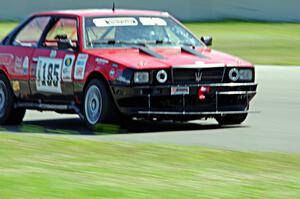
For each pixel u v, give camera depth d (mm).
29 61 32375
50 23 32406
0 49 33875
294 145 26203
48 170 20266
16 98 33219
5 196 16969
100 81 29312
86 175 19641
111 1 93250
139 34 31109
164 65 28844
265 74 50594
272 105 37844
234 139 27562
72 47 30516
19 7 94625
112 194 17359
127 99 28641
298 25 89375
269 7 92750
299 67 54625
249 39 76750
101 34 30734
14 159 22000
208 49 31578
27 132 30344
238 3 93562
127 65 28641
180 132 29438
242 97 30172
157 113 28844
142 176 19734
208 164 21859
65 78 30734
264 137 28156
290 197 17828
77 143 25094
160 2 93500
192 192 17906
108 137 27875
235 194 17891
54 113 37062
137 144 25125
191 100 29219
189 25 89688
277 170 21156
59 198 16875
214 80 29562
